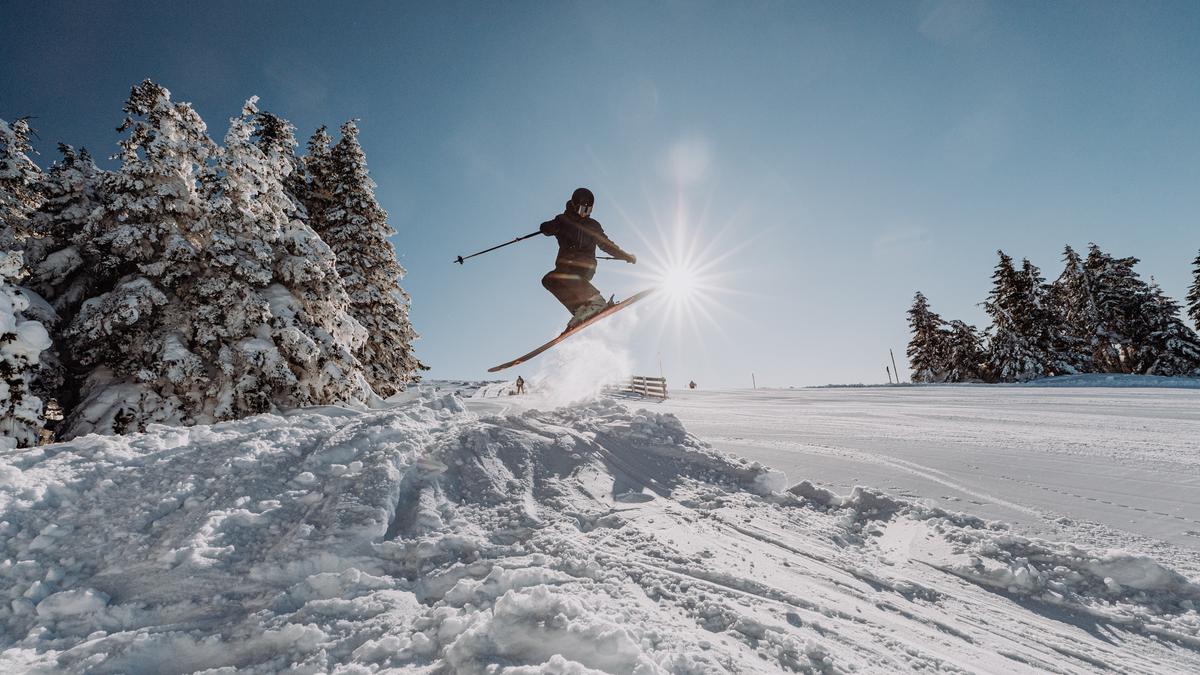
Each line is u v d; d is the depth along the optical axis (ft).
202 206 40.06
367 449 15.43
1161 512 14.48
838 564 11.15
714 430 35.09
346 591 9.04
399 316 57.98
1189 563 11.24
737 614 8.12
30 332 29.66
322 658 7.06
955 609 9.67
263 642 7.66
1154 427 29.76
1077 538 12.89
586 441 18.03
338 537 10.57
